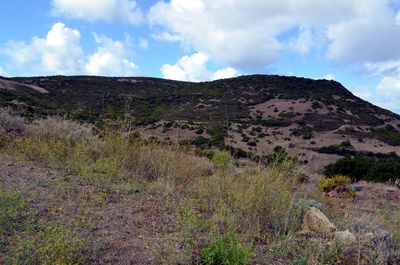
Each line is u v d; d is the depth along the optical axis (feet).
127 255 9.87
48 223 11.07
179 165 20.99
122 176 18.74
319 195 20.29
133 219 12.87
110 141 22.16
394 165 35.37
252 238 12.01
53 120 27.76
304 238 12.46
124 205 14.40
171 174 19.86
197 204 15.47
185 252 10.13
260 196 14.06
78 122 27.63
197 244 10.99
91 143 22.38
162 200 15.78
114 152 21.62
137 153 22.02
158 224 12.64
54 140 23.25
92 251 9.82
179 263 9.62
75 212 12.68
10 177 16.44
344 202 21.80
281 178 16.08
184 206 13.74
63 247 8.99
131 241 10.84
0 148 23.45
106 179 16.80
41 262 8.81
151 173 20.74
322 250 10.98
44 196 14.02
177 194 17.08
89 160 18.72
